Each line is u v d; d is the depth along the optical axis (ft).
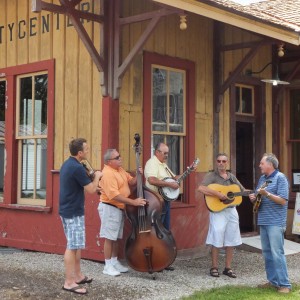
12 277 22.04
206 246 28.48
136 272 23.48
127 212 22.18
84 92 25.76
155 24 22.33
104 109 24.50
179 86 28.02
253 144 33.17
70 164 19.74
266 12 30.37
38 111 28.09
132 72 25.38
